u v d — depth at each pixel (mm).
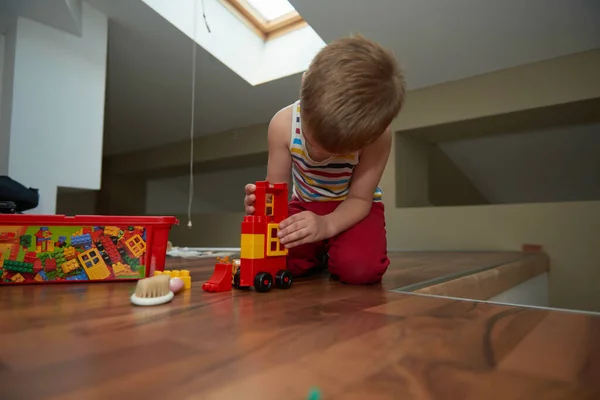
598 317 532
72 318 499
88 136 1826
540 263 1726
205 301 625
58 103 1730
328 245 950
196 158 3293
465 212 2131
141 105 2771
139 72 2369
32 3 1618
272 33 2373
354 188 898
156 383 302
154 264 806
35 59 1670
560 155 2602
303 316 529
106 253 774
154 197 4242
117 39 2084
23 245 731
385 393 292
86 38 1832
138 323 481
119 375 317
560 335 448
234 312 549
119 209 3916
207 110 2787
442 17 1756
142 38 2072
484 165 2879
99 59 1882
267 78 2350
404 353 383
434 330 464
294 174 1042
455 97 2178
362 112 621
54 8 1646
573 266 1835
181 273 743
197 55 2186
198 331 449
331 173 902
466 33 1831
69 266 753
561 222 1876
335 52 648
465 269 1130
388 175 2371
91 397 277
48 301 598
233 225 3021
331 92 613
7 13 1674
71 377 312
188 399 276
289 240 758
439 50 1959
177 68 2312
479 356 376
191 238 3236
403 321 507
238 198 4391
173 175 3996
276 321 500
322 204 1006
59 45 1742
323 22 1884
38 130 1664
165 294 625
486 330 467
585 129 2281
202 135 3240
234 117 2863
